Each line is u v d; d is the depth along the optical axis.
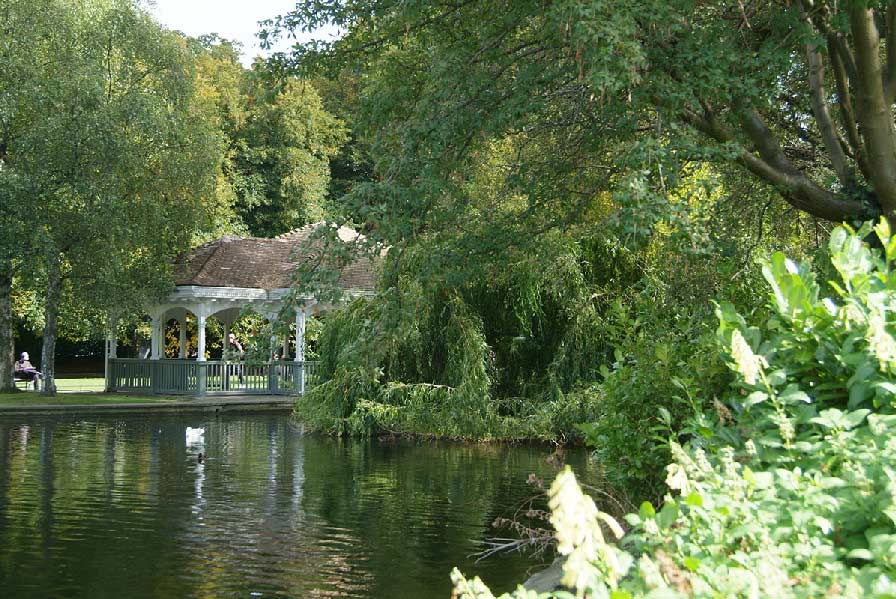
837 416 4.10
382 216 10.33
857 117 9.95
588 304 23.83
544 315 24.55
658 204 8.88
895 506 3.33
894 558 3.08
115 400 31.97
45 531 11.76
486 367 24.05
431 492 15.05
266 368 35.69
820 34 10.20
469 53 11.36
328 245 10.62
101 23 33.72
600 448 7.70
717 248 10.27
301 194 50.69
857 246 5.01
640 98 9.61
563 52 10.74
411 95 12.28
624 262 24.16
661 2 8.88
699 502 3.49
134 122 32.19
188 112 36.94
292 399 33.50
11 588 9.20
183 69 35.50
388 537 11.67
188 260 36.47
